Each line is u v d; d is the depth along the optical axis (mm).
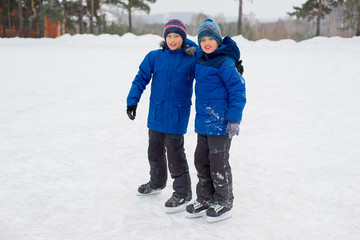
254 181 2934
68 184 2816
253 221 2270
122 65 12180
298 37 43594
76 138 4094
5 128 4430
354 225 2229
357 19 32250
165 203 2410
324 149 3787
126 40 29719
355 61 13820
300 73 10414
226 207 2279
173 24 2342
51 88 7562
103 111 5531
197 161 2359
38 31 45156
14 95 6656
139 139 4109
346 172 3133
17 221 2223
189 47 2396
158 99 2447
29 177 2939
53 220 2244
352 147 3852
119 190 2732
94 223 2221
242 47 26031
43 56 15445
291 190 2754
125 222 2240
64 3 39500
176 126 2410
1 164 3219
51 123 4734
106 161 3365
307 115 5371
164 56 2451
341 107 5902
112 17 48344
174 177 2490
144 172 3107
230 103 2156
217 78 2203
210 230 2156
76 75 9711
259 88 7922
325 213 2381
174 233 2117
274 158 3510
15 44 27188
